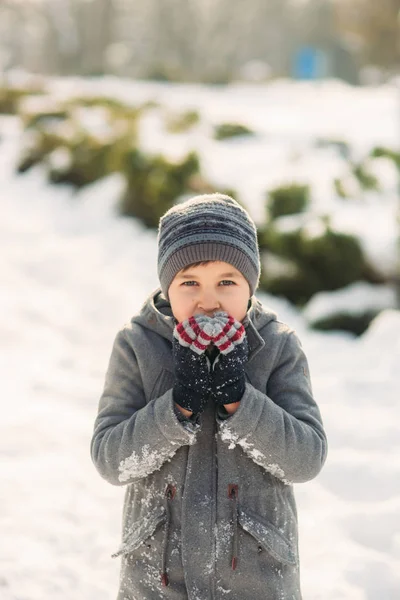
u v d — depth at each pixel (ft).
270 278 21.03
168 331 5.92
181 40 200.34
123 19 205.36
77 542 9.78
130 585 5.89
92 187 33.60
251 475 5.76
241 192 24.76
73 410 14.07
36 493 10.93
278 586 5.71
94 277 22.84
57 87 74.13
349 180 26.50
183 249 5.62
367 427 13.02
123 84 87.10
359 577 8.88
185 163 28.76
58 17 192.85
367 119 54.39
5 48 213.87
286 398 5.88
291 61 203.41
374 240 20.79
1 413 13.60
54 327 18.89
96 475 11.61
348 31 131.54
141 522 5.87
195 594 5.63
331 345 18.03
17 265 23.75
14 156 42.45
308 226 21.48
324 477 11.44
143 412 5.60
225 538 5.67
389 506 10.37
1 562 9.20
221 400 5.40
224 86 101.30
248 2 208.95
